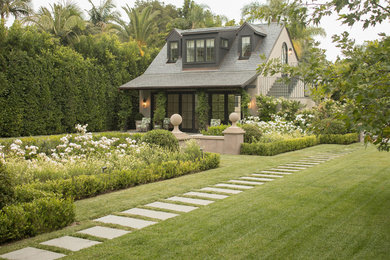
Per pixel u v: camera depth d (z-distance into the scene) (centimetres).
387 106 356
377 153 1284
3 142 876
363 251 385
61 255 382
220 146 1375
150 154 916
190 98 2397
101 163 802
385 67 368
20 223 438
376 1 389
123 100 2405
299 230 452
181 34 2512
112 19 3822
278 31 2464
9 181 461
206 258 368
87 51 2255
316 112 1767
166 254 378
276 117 1933
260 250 389
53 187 600
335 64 427
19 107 1781
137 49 2681
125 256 373
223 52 2409
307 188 697
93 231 463
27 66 1811
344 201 593
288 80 457
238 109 2225
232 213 528
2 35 1703
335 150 1459
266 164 1066
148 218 519
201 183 774
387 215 513
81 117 2144
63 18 2653
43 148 920
